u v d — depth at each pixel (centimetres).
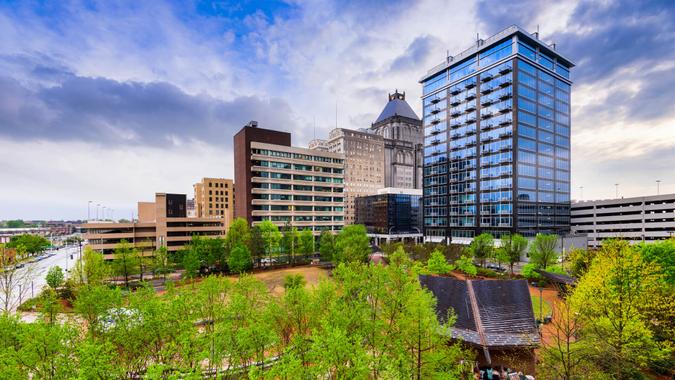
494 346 2223
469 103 9831
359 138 16125
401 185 18025
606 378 1733
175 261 7069
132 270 5691
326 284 2516
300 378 1505
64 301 4053
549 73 9400
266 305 2591
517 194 8444
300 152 9831
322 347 1645
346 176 15638
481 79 9400
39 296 3909
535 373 2127
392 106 18775
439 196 10744
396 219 13588
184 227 8419
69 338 1616
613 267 2205
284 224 9288
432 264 5356
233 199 12962
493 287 2628
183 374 1625
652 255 2833
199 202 13625
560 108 9731
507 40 8781
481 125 9412
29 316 3628
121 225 7900
